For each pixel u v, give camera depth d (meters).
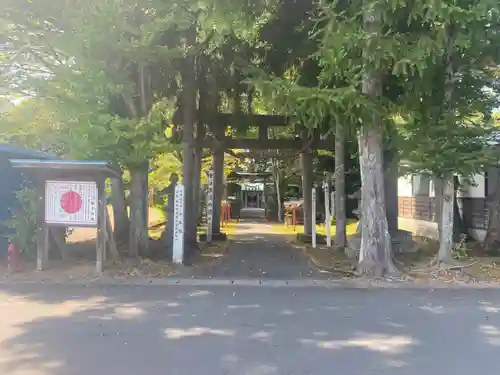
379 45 9.62
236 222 34.25
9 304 8.45
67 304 8.47
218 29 11.45
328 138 18.66
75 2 10.84
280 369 5.39
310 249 16.88
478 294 9.67
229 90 15.50
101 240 11.66
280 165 34.66
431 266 12.30
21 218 12.52
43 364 5.46
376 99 11.06
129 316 7.64
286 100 10.06
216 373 5.25
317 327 7.09
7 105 15.69
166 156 23.55
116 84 11.17
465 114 12.08
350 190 25.34
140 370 5.31
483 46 11.27
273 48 13.62
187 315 7.73
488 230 15.69
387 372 5.33
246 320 7.45
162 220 27.56
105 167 10.98
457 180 14.50
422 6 9.07
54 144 16.44
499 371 5.39
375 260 11.63
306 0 12.39
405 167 12.09
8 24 11.28
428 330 6.98
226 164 34.59
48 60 12.19
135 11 11.25
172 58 12.37
